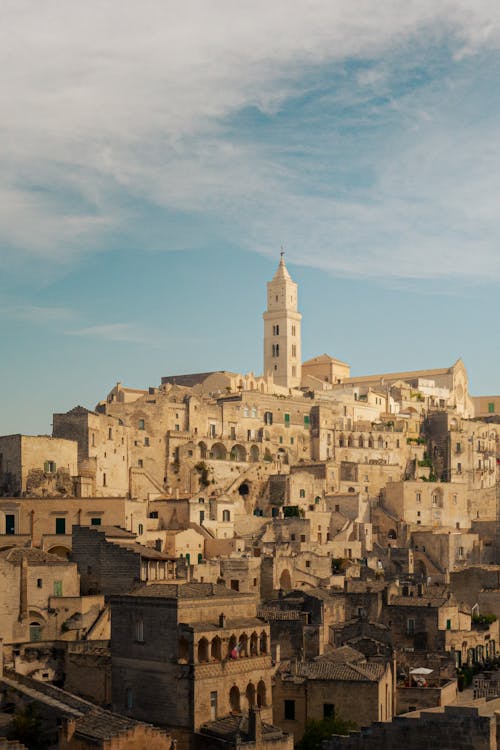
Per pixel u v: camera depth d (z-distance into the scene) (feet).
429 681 469.98
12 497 617.21
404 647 526.98
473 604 647.97
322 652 491.31
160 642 404.98
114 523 611.06
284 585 631.15
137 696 408.05
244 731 379.76
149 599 409.90
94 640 465.06
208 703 397.19
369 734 307.17
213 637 404.16
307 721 424.05
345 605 538.88
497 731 294.25
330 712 425.28
